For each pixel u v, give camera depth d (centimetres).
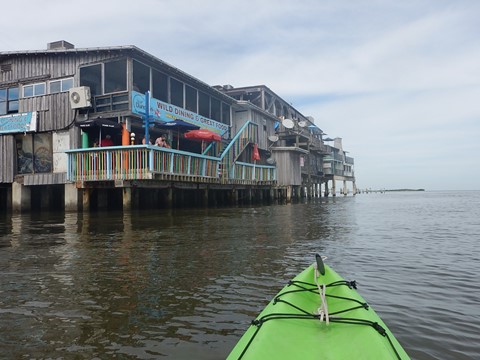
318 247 820
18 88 1859
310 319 314
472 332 365
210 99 2344
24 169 1828
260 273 588
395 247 827
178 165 1600
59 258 699
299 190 3500
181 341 347
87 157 1509
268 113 3005
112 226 1163
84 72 1734
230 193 2347
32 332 371
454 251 781
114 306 441
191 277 566
